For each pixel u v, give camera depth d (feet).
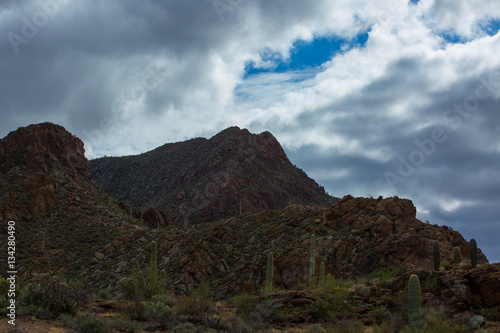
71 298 63.05
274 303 74.38
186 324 60.39
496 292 70.95
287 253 148.36
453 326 64.13
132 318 64.28
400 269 105.60
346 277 130.52
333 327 64.85
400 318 66.59
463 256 142.00
